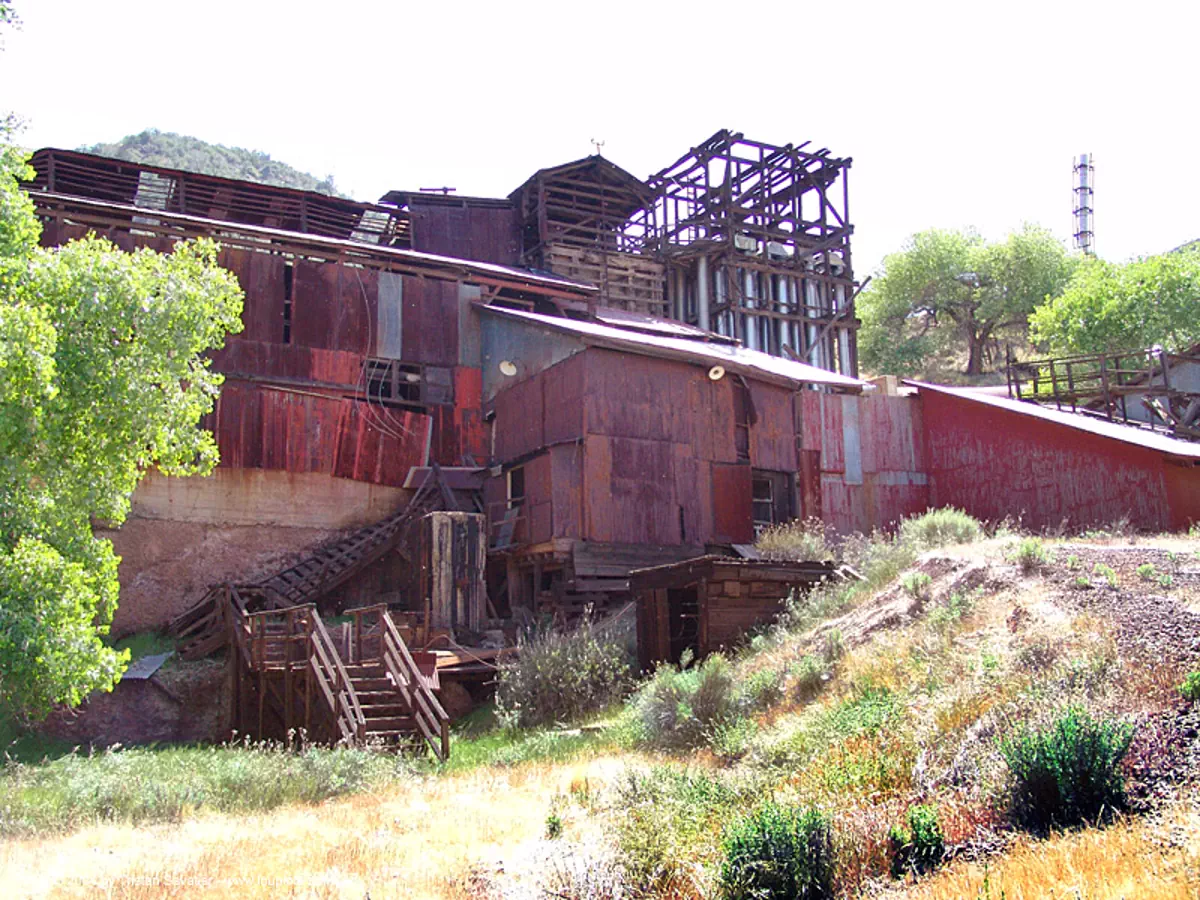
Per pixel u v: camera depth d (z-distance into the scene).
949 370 71.06
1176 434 30.52
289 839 10.20
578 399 26.03
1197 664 9.45
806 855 7.36
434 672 19.06
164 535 25.67
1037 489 28.38
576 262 41.06
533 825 10.32
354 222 38.19
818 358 43.66
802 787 9.43
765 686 13.91
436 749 15.36
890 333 74.00
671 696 14.18
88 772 13.31
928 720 10.07
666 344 28.16
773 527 28.12
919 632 13.39
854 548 23.34
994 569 14.45
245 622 20.55
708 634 17.73
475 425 30.33
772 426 29.56
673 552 26.33
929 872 7.21
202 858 9.37
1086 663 10.12
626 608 22.70
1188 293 49.34
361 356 29.28
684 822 8.80
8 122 13.90
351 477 28.03
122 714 20.03
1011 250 68.56
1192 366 36.09
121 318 13.76
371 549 26.19
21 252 13.57
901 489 31.31
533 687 17.80
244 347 27.67
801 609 17.53
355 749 14.31
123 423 13.83
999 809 7.82
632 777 10.62
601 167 42.06
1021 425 28.97
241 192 35.09
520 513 27.20
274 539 26.95
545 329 27.83
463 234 40.47
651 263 42.44
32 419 12.46
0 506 12.91
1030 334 60.50
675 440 27.12
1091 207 88.56
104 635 24.14
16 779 13.31
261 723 19.27
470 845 9.70
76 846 9.93
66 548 13.76
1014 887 6.34
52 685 12.28
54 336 12.12
